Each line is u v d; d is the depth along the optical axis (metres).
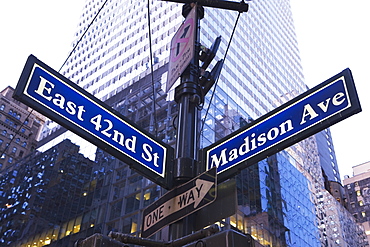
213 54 6.51
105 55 80.75
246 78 69.62
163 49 65.44
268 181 56.66
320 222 69.12
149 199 46.41
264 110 69.62
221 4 6.67
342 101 4.64
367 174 137.38
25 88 4.66
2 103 116.50
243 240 3.42
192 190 4.80
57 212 57.09
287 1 119.69
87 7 103.31
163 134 50.62
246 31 80.44
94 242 3.34
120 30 82.25
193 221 4.86
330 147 148.38
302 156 75.50
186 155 5.48
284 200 58.41
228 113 56.34
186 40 6.34
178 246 4.02
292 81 94.56
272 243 49.19
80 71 85.31
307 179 72.50
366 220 126.81
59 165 64.19
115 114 5.28
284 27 107.00
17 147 113.06
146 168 5.12
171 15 70.50
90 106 5.12
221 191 4.77
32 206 61.91
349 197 135.25
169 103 54.34
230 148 5.39
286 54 98.88
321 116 4.73
